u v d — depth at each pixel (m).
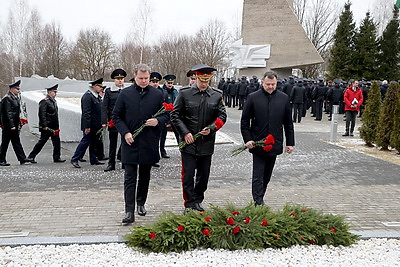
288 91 20.81
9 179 7.66
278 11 28.78
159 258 3.94
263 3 29.00
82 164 9.26
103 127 8.05
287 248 4.24
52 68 52.09
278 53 28.89
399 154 10.95
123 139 5.25
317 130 16.89
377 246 4.38
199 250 4.14
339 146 12.40
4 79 48.69
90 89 8.92
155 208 5.92
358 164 9.55
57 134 9.44
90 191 6.83
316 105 21.30
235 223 4.29
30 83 27.48
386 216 5.77
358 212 5.93
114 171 8.41
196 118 5.34
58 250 4.13
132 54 49.88
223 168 8.91
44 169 8.66
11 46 45.47
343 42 37.66
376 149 11.85
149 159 5.27
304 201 6.47
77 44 50.75
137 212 5.59
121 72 8.08
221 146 12.13
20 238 4.43
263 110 5.68
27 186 7.14
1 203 6.11
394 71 37.84
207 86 5.44
